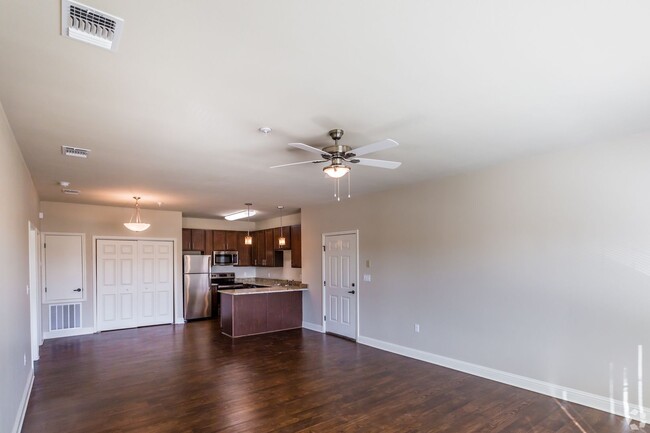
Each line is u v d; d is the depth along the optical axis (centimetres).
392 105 264
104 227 736
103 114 274
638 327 328
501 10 163
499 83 233
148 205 736
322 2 156
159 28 172
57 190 570
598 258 352
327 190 581
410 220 543
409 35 181
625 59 205
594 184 356
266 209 804
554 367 381
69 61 200
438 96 250
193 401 375
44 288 667
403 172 466
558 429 313
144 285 780
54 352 568
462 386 414
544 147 368
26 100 248
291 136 327
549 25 174
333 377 447
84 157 385
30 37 177
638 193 329
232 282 986
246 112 273
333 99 253
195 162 409
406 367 485
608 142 347
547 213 389
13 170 317
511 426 319
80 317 700
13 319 312
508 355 419
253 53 195
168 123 293
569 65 211
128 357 539
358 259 635
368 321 610
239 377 448
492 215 438
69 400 380
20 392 343
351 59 202
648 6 161
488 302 440
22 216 387
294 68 211
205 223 961
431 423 326
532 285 400
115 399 381
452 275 481
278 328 731
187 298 851
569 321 371
